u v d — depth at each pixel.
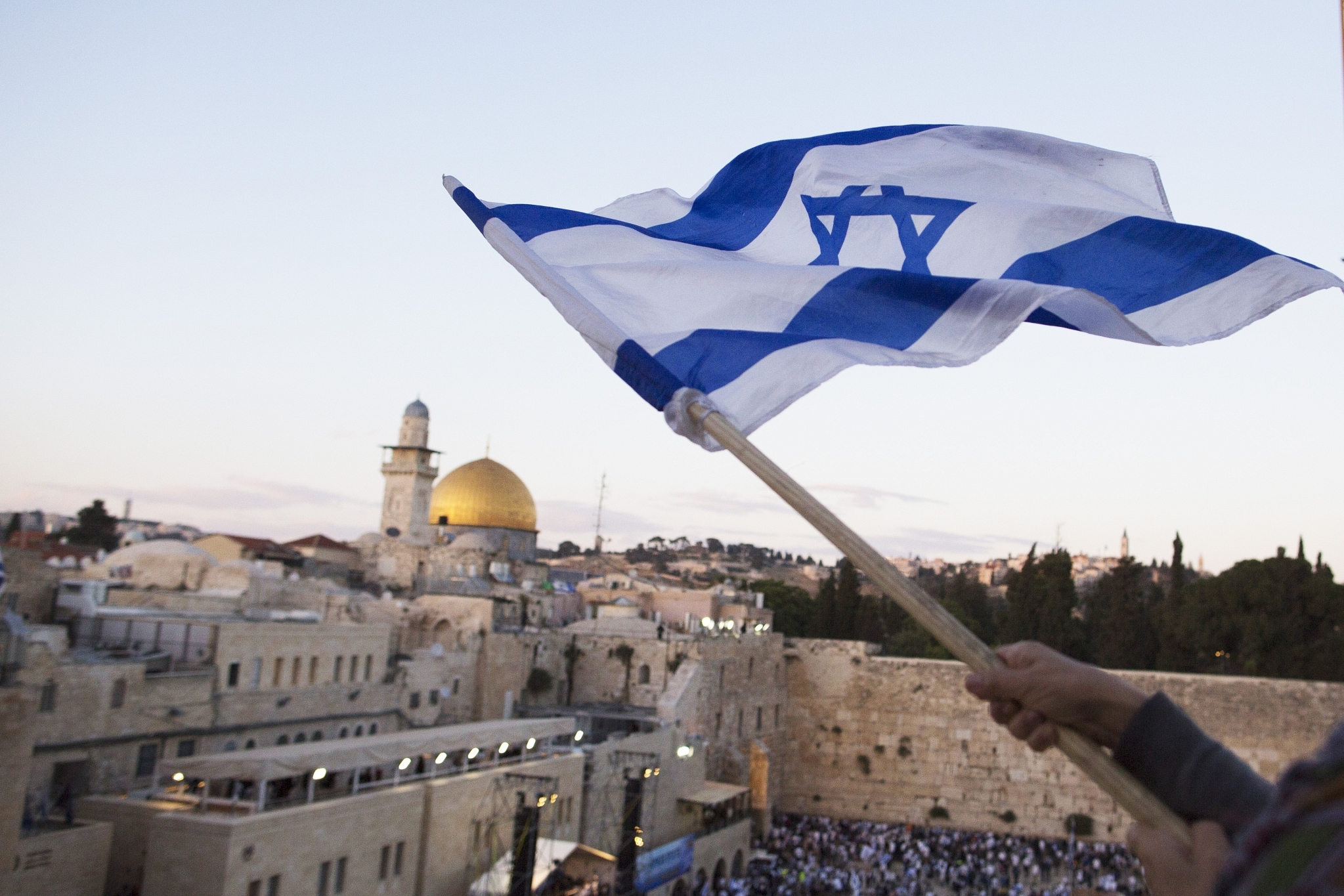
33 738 33.75
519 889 44.72
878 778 87.56
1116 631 101.12
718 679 78.75
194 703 47.66
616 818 59.41
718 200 9.02
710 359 6.67
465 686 68.56
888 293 6.84
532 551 134.88
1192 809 3.05
